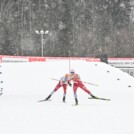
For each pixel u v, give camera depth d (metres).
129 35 69.69
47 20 70.75
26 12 69.88
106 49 67.31
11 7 69.00
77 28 69.19
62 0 71.62
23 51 62.97
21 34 65.62
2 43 57.47
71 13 70.62
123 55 67.75
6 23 64.62
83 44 66.81
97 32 69.50
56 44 66.38
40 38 66.25
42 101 13.98
